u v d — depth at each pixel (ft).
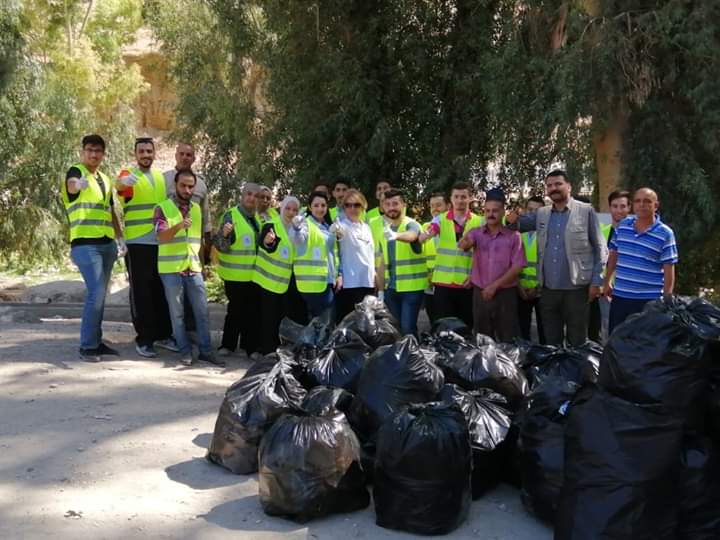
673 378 13.64
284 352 19.98
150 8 58.80
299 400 17.78
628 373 13.82
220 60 55.31
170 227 25.32
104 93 71.00
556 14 38.45
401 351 17.58
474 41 45.29
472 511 16.01
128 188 25.96
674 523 13.66
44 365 24.86
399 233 27.84
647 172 35.32
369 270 28.19
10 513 15.08
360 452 16.16
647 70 33.63
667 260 21.77
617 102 35.04
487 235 25.18
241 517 15.33
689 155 35.12
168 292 26.03
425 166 46.75
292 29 48.16
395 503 14.90
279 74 48.85
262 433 17.22
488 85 40.09
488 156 46.93
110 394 22.27
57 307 43.91
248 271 27.66
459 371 18.63
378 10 47.19
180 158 26.73
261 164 50.44
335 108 47.91
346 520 15.42
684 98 35.78
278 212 29.84
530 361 20.04
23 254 65.10
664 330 13.91
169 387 23.26
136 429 19.67
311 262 27.22
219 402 22.12
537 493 15.34
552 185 24.45
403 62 47.11
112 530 14.56
